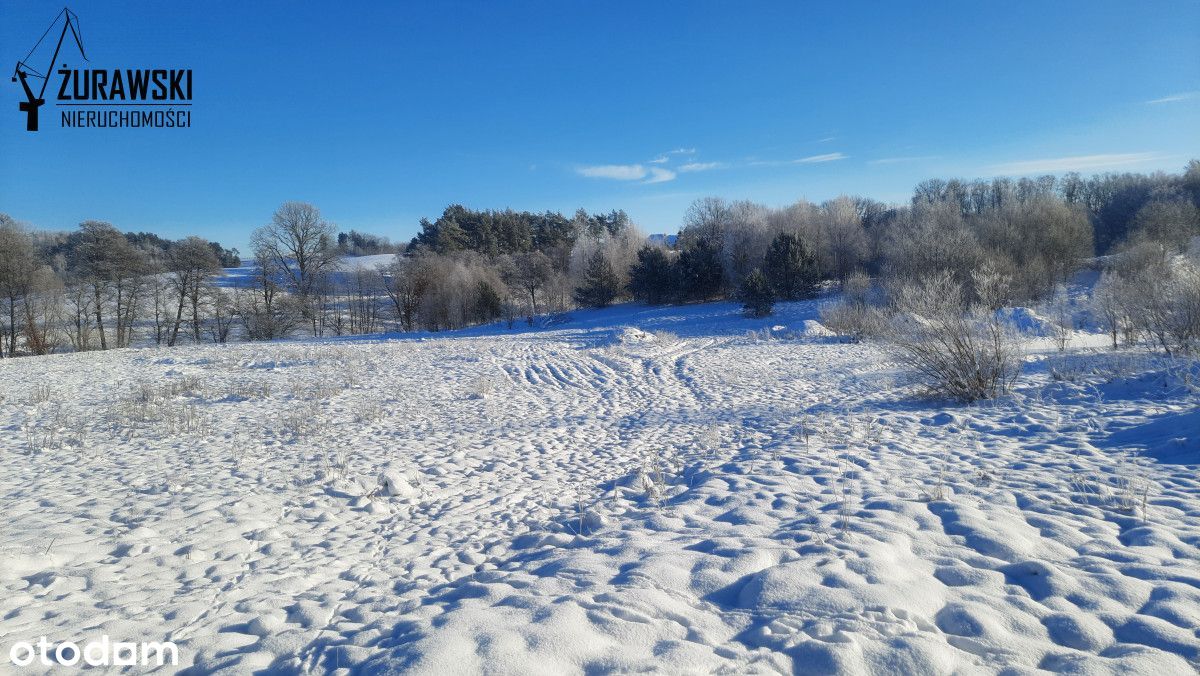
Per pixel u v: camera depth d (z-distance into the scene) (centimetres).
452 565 477
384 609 378
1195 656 268
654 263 4675
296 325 4819
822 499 550
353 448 905
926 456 685
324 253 5378
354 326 5547
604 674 266
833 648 275
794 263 3884
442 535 554
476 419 1139
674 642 292
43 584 432
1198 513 445
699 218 5566
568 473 773
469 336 3344
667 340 2500
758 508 537
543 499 663
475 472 781
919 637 284
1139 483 516
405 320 5391
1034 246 3469
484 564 475
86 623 370
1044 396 949
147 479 734
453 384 1571
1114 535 418
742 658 278
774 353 2038
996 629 296
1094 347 1473
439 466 798
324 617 372
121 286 4050
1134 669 259
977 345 997
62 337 4194
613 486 708
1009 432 769
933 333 1032
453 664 270
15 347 3719
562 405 1292
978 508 481
